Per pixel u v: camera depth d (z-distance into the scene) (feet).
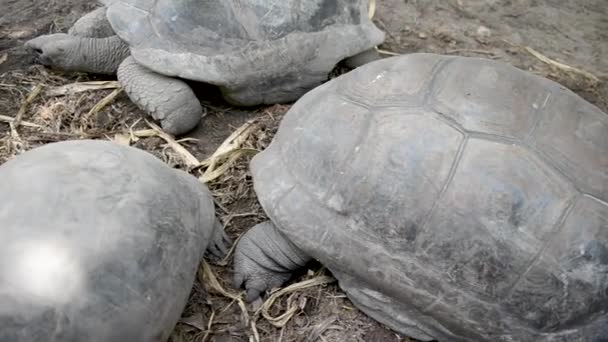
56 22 12.66
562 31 14.40
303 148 7.86
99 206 6.77
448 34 13.84
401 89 7.60
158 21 9.95
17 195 6.66
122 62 10.63
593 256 6.71
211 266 8.75
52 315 6.06
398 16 14.29
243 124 10.91
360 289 7.84
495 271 6.86
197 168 10.09
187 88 10.21
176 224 7.34
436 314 7.21
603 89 12.74
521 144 6.98
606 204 6.86
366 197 7.26
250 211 9.55
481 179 6.88
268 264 8.30
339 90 8.10
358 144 7.44
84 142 7.79
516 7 15.05
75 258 6.34
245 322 8.19
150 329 6.75
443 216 6.95
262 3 10.25
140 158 7.79
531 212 6.79
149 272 6.78
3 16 12.73
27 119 10.56
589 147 7.12
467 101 7.25
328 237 7.50
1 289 6.02
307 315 8.28
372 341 7.97
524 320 6.93
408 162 7.10
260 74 10.44
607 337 6.78
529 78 7.70
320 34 10.77
